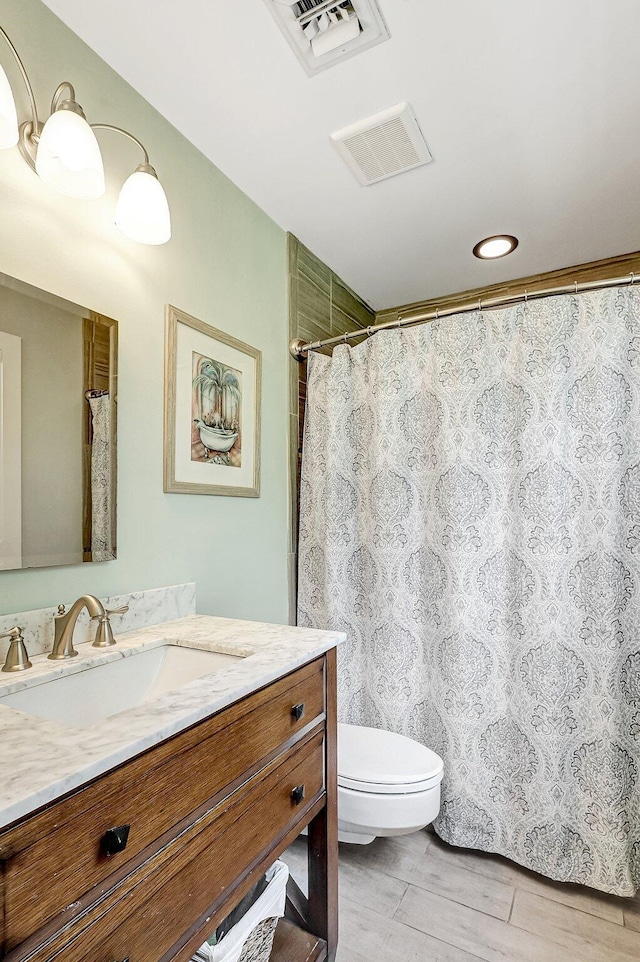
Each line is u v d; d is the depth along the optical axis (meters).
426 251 2.25
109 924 0.60
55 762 0.57
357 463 1.98
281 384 2.00
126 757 0.61
